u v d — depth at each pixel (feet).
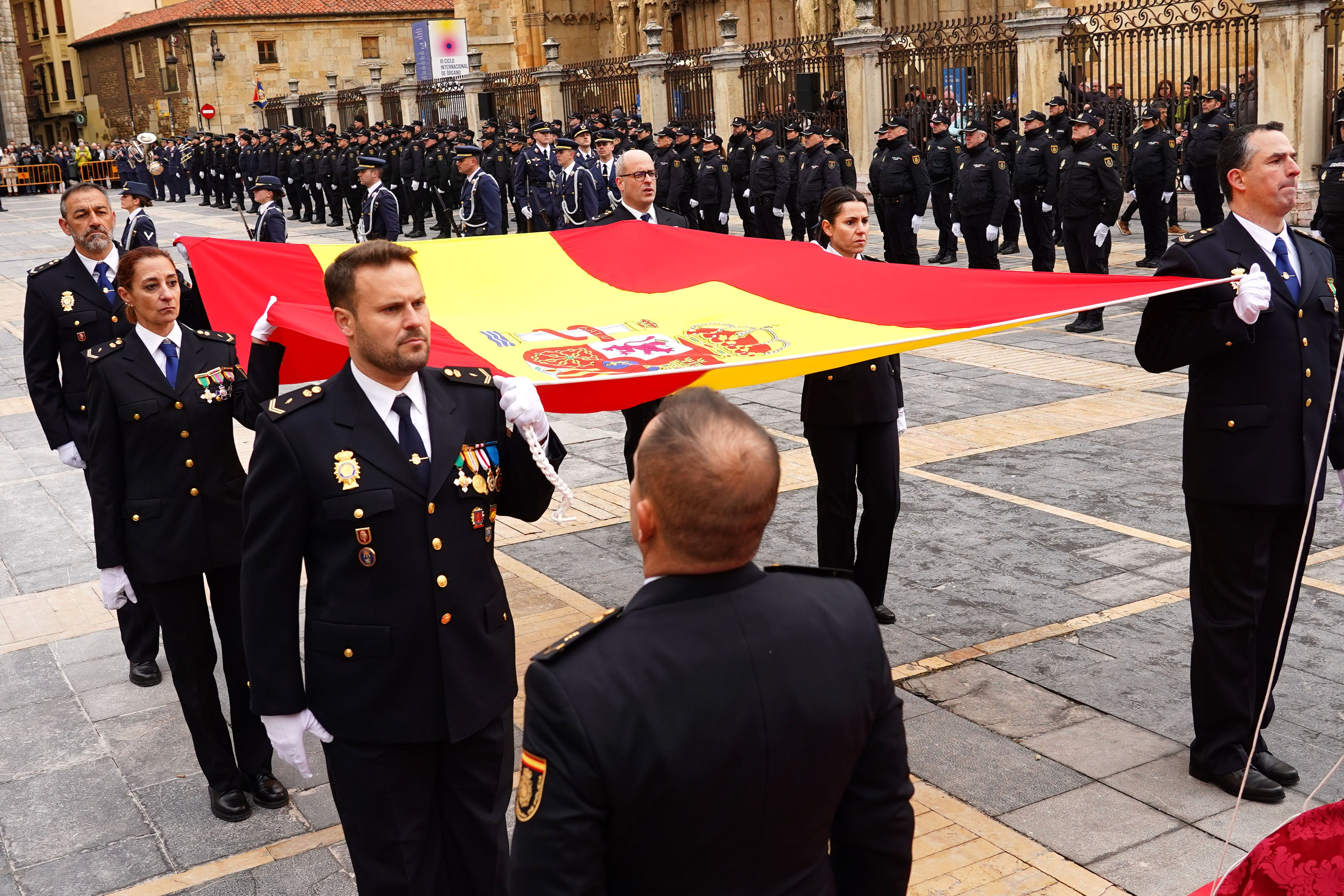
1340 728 14.94
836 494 18.51
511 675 10.71
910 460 27.63
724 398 6.63
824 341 14.79
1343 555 20.45
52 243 88.33
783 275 17.56
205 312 18.21
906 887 6.84
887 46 77.30
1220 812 13.28
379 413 10.24
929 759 14.71
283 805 14.56
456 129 83.25
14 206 129.90
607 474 27.91
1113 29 70.38
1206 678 13.67
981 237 49.01
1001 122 57.41
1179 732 15.07
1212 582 13.66
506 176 78.59
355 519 9.93
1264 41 54.49
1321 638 17.43
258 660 10.14
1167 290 13.14
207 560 13.87
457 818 10.59
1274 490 13.26
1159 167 47.83
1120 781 14.01
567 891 5.92
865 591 18.88
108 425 13.89
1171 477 25.20
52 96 220.64
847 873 6.86
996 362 37.17
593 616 19.57
